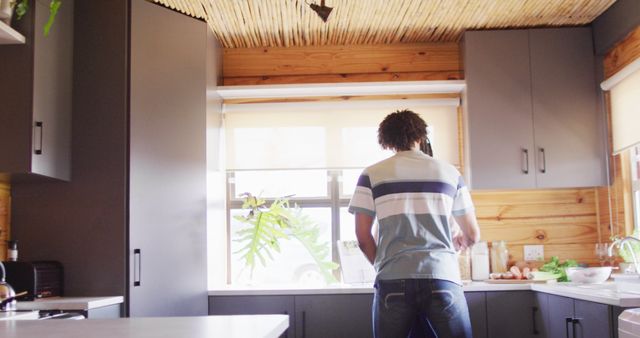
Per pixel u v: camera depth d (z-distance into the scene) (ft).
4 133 9.91
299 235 13.43
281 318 5.65
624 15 12.00
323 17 8.64
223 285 13.64
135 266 10.80
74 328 5.32
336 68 14.38
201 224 12.17
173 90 11.85
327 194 14.35
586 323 9.32
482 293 11.95
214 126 13.37
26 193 10.95
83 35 11.18
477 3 12.10
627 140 12.39
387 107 14.05
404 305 7.97
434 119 13.98
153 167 11.32
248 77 14.40
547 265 12.87
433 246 8.13
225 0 11.90
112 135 10.94
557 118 13.21
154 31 11.60
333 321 11.99
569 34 13.41
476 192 14.03
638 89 11.90
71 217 10.85
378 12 12.50
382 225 8.30
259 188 14.43
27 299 9.93
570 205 13.97
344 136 14.05
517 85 13.28
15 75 9.98
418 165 8.44
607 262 13.37
